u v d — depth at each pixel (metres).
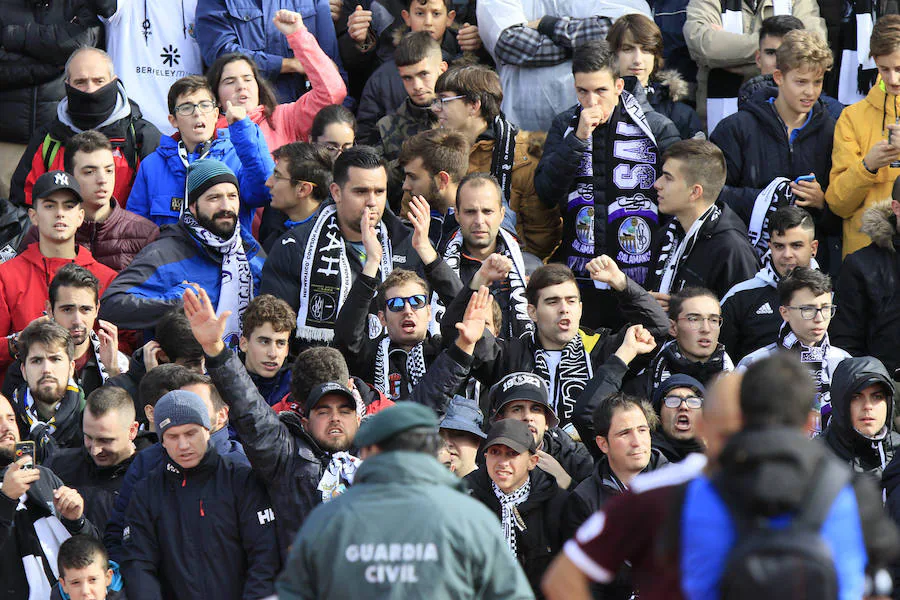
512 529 21.55
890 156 28.97
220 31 35.00
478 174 27.41
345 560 14.47
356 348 25.30
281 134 33.72
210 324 20.06
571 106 33.12
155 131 32.84
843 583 11.49
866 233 28.23
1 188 34.75
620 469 21.75
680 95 32.47
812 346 25.77
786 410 12.01
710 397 12.66
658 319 25.75
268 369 25.19
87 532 22.08
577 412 23.88
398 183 30.95
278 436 20.94
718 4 34.09
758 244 29.81
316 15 35.41
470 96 30.59
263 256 29.45
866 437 22.66
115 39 35.47
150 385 23.48
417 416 15.16
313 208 29.70
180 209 31.12
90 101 31.94
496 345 25.41
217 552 21.27
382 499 14.68
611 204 30.11
